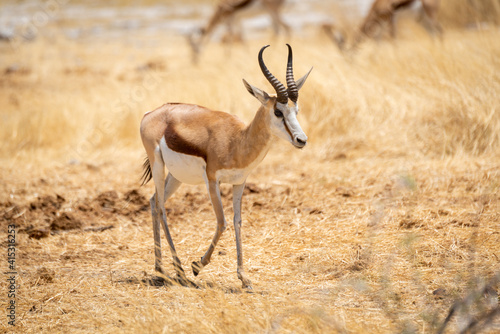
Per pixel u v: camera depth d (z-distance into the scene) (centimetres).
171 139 1873
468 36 4153
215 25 6438
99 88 4800
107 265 2070
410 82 3481
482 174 2569
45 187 2955
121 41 7206
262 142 1770
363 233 2169
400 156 3009
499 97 3067
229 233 2306
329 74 3597
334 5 5766
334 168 2938
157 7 9100
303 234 2230
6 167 3241
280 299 1692
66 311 1727
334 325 1464
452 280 1736
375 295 1695
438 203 2372
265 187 2758
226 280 1895
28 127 3681
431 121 3169
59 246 2262
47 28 7838
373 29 4906
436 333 1383
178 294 1773
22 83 5434
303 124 3341
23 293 1850
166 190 2028
